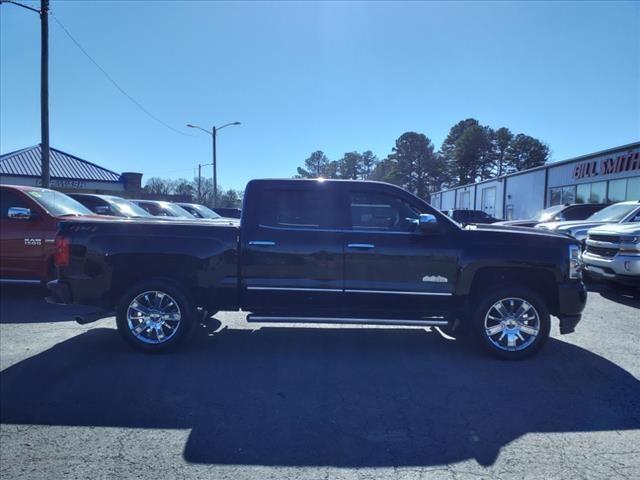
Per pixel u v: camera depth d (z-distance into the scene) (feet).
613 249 30.96
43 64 58.70
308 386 15.57
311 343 20.42
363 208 18.90
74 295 18.83
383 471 10.64
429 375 16.62
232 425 12.83
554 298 18.76
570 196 98.53
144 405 14.06
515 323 18.29
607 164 85.25
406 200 18.85
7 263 26.84
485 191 152.87
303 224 18.85
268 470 10.66
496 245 18.29
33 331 21.85
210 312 21.30
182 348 19.51
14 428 12.61
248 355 18.71
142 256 18.63
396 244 18.34
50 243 26.58
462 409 13.88
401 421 13.09
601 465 10.92
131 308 18.65
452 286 18.33
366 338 21.24
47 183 59.93
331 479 10.32
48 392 14.94
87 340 20.49
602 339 21.31
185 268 18.76
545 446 11.77
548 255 18.20
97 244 18.66
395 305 18.57
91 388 15.29
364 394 14.93
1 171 93.35
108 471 10.61
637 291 34.19
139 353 18.80
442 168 289.94
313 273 18.47
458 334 21.49
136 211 42.63
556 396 14.82
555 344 20.49
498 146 273.54
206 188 223.30
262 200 19.07
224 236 18.74
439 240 18.40
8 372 16.67
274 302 18.81
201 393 14.96
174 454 11.34
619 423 13.04
